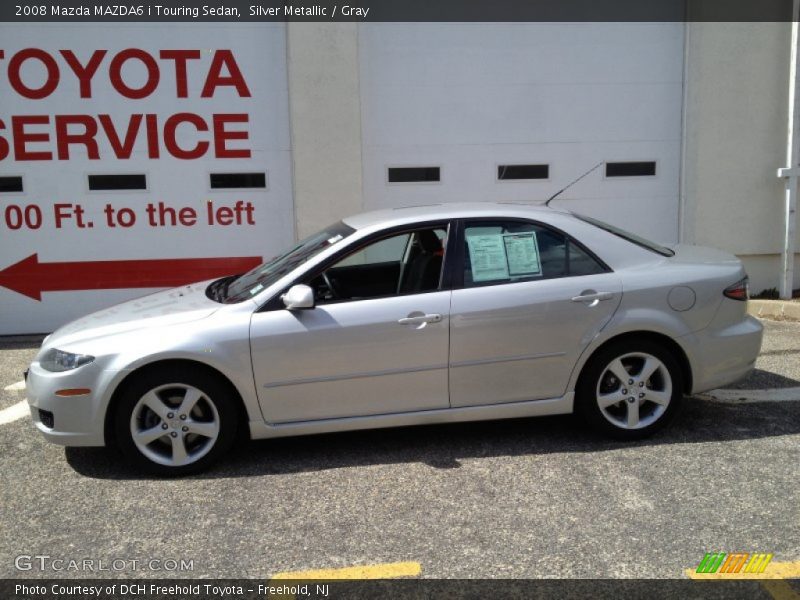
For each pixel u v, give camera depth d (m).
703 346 4.21
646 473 3.82
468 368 4.04
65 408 3.79
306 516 3.43
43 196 7.43
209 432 3.91
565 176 8.08
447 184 7.94
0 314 7.55
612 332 4.09
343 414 4.00
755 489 3.61
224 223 7.70
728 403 4.95
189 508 3.54
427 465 4.00
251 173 7.68
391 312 3.95
